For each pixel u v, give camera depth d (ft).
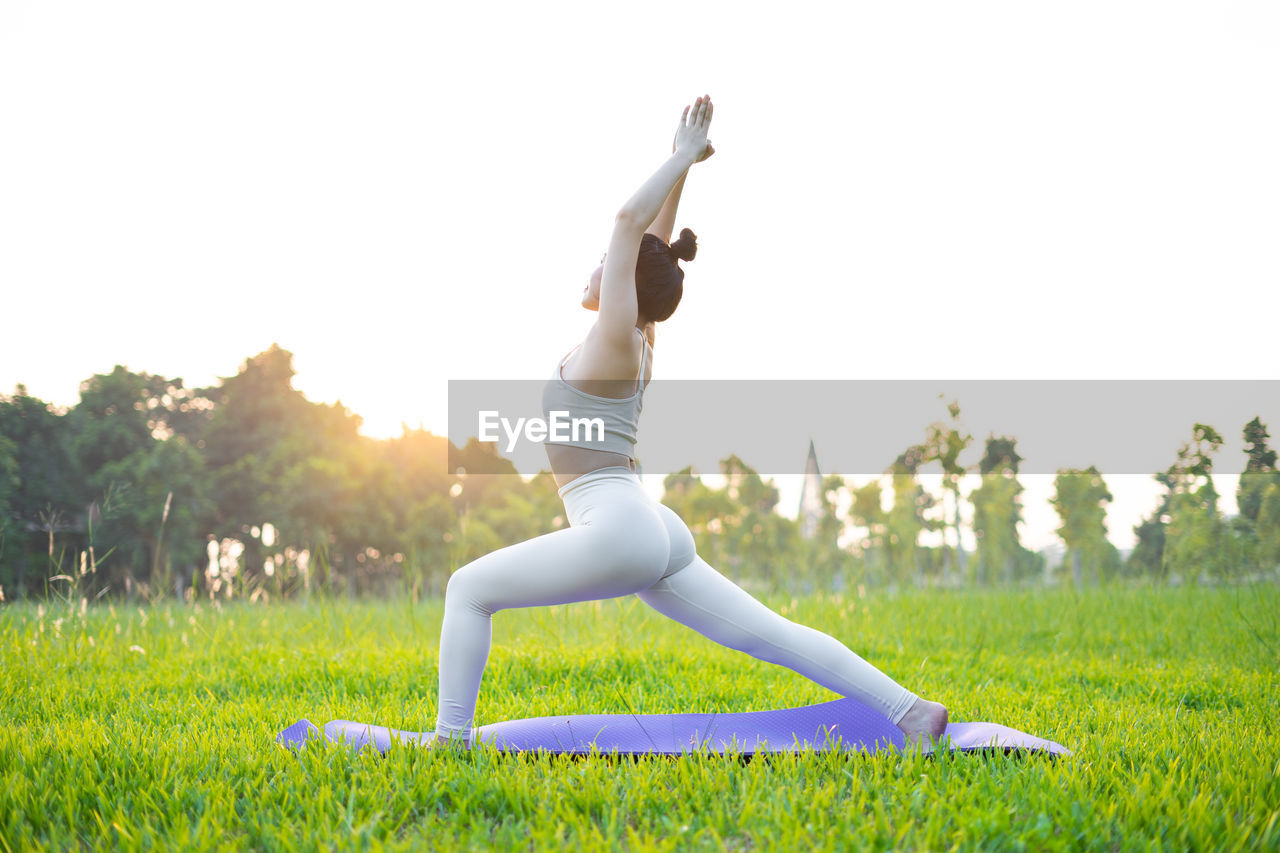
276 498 149.07
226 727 12.10
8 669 16.30
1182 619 24.41
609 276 9.72
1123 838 7.48
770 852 7.07
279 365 167.32
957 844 7.10
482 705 13.96
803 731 10.73
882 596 29.63
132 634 20.86
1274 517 31.19
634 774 9.01
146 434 144.15
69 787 8.65
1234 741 10.90
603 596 9.79
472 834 7.60
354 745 10.01
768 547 96.27
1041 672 18.01
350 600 28.53
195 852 7.25
